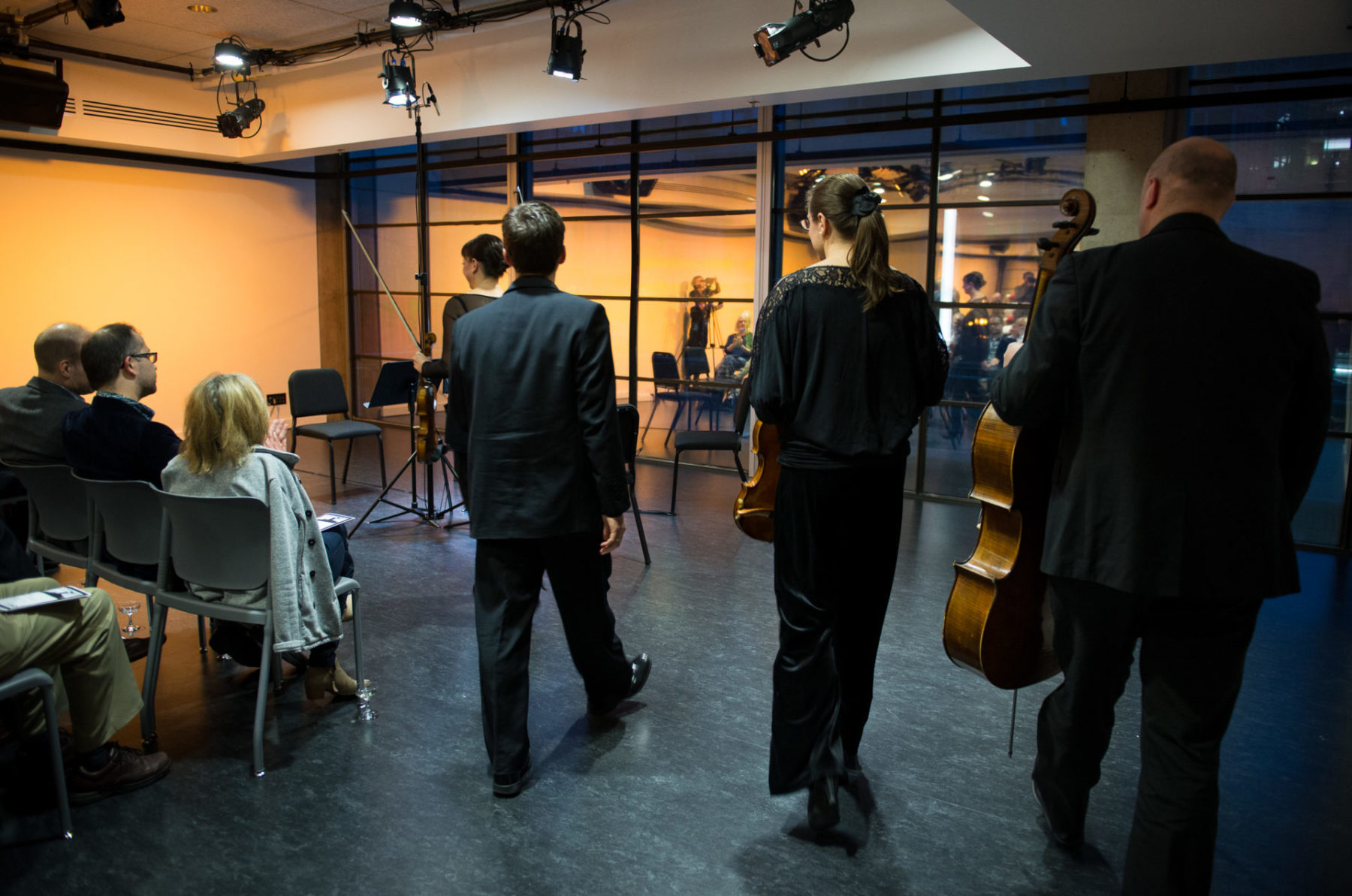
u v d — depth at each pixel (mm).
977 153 5383
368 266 8742
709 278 6555
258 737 2334
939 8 4535
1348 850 2047
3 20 5793
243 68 6441
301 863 1975
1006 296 5434
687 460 6949
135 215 7430
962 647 1968
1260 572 1430
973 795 2266
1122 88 4848
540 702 2779
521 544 2188
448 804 2213
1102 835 2096
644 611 3641
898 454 1875
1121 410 1476
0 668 1944
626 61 5637
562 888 1896
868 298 1799
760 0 5078
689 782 2324
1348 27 3633
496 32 6051
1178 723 1506
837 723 1967
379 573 4129
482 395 2125
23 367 6906
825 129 5773
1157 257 1467
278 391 8562
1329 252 4609
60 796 2047
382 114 6832
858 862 1985
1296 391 1516
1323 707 2814
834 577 1900
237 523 2277
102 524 2709
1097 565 1500
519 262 2178
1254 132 4684
